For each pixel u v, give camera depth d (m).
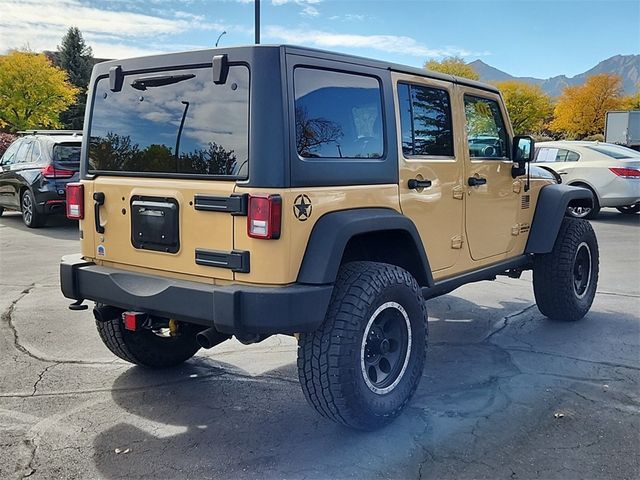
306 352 3.15
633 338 5.04
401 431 3.39
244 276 3.01
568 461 3.07
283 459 3.10
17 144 11.77
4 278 6.99
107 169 3.66
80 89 37.34
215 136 3.12
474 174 4.33
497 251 4.73
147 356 4.19
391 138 3.57
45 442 3.26
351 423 3.22
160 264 3.36
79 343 4.84
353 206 3.30
